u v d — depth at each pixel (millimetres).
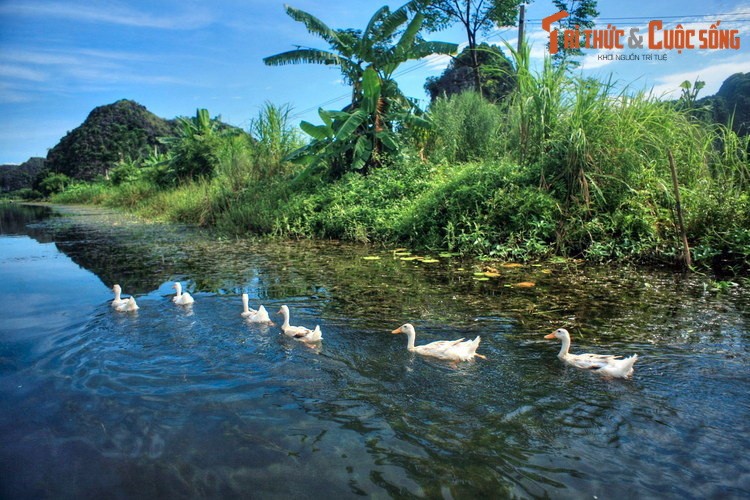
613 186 11734
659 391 5031
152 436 4387
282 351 6371
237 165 23922
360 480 3750
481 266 11094
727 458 3910
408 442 4223
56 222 27938
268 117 23375
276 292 9391
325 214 17078
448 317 7578
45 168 82938
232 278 10711
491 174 13602
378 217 15695
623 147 11625
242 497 3600
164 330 7293
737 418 4492
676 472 3756
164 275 11250
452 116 19141
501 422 4512
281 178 22094
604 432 4312
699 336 6500
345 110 21641
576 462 3902
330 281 10148
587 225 11438
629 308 7738
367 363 5941
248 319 7766
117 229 22203
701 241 10453
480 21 26938
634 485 3621
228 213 20641
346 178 19219
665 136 12156
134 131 77375
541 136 12789
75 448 4242
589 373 5508
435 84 32812
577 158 11844
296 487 3689
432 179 16797
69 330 7359
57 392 5254
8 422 4664
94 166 74562
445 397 5020
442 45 18984
